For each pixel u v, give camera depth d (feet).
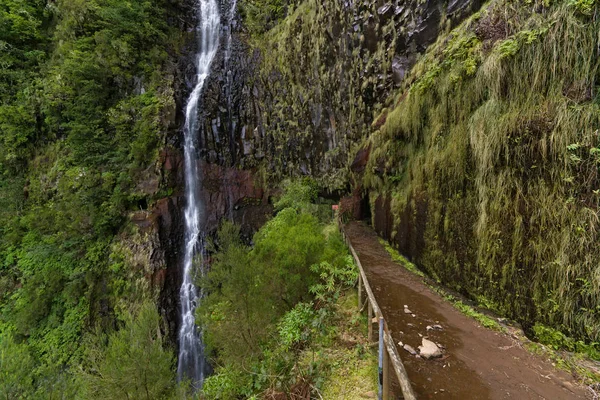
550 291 10.71
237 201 51.75
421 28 24.03
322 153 43.32
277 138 50.21
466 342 11.56
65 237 41.50
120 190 43.78
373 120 32.32
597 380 8.89
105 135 45.98
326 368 12.80
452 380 9.45
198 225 48.21
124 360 14.33
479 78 14.25
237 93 53.78
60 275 40.11
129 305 38.75
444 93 17.13
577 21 10.29
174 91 49.73
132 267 40.57
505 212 12.51
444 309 14.46
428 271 18.53
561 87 10.73
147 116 46.37
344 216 35.40
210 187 50.60
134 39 49.85
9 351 17.10
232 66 54.49
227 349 18.08
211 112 52.47
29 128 48.03
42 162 47.70
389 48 29.17
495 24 14.34
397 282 17.94
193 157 49.90
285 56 47.88
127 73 48.29
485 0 17.53
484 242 13.55
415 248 20.43
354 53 34.60
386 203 26.55
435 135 18.10
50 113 46.78
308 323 15.60
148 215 42.86
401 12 27.43
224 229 27.02
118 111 46.19
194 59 56.70
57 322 37.91
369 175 30.91
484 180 13.56
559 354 10.13
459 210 15.56
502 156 12.71
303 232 23.47
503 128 12.53
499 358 10.51
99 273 40.68
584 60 10.05
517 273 11.98
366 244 26.07
